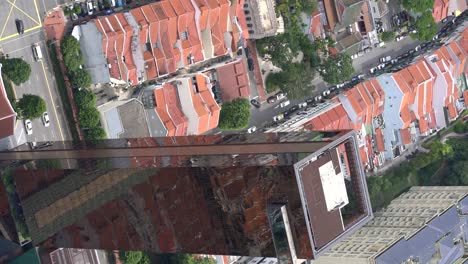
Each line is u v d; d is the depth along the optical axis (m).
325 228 188.88
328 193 189.38
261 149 197.88
